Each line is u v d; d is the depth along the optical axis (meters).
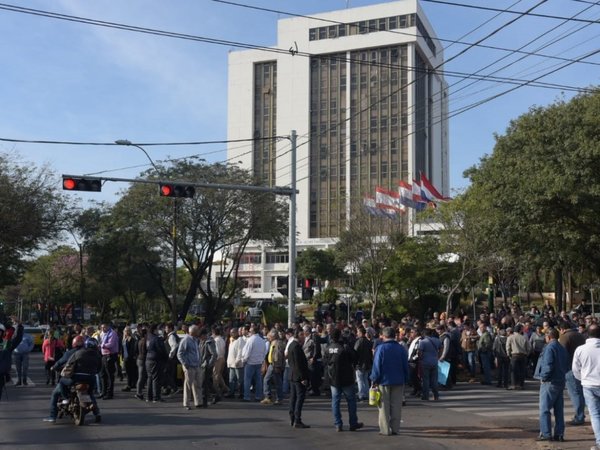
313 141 108.56
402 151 103.31
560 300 40.03
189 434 11.48
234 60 116.06
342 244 41.66
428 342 16.39
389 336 11.56
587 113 22.84
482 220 28.00
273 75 114.25
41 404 15.56
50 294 62.78
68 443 10.65
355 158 105.81
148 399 16.08
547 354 10.70
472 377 20.39
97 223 46.53
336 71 108.56
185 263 37.97
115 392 17.98
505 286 42.53
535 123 24.28
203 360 15.40
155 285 48.78
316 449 10.20
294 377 12.39
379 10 105.38
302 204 107.81
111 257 45.56
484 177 26.08
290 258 24.06
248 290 105.31
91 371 12.72
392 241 40.25
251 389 17.11
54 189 36.12
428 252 39.41
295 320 23.94
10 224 33.41
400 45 104.12
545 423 10.77
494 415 13.77
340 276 68.38
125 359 18.25
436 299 41.84
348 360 11.97
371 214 41.59
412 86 102.50
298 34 110.31
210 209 35.59
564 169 22.86
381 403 11.45
